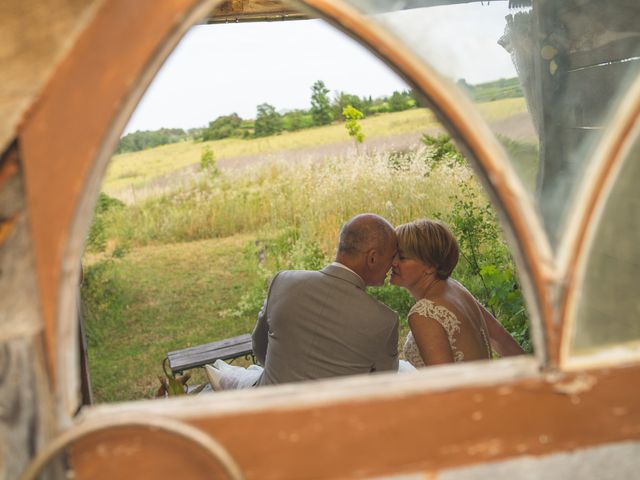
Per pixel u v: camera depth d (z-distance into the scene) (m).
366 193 6.75
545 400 0.98
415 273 2.35
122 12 0.83
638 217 1.00
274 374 2.31
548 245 0.96
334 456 0.94
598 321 1.01
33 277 0.86
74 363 0.94
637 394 1.00
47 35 0.82
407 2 0.93
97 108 0.84
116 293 6.68
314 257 6.75
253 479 0.93
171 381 3.27
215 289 6.81
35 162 0.84
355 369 2.26
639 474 1.01
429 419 0.96
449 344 2.27
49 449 0.83
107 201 7.87
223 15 3.15
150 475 0.91
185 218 7.76
